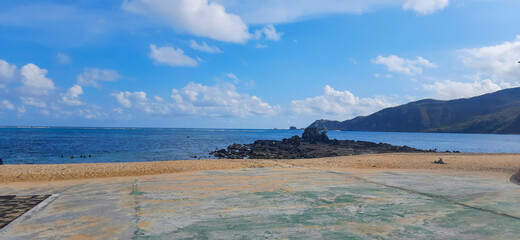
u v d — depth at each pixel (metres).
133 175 11.50
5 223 5.09
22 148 41.28
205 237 4.30
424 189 8.19
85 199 6.97
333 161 17.94
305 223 5.01
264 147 42.41
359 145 49.16
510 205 6.34
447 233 4.50
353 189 8.14
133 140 66.38
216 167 13.95
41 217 5.45
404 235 4.40
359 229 4.69
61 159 28.95
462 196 7.25
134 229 4.70
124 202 6.62
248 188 8.30
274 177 10.54
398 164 16.22
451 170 13.42
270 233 4.49
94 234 4.48
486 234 4.46
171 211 5.80
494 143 79.06
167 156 32.38
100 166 14.09
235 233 4.48
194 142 62.19
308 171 12.48
